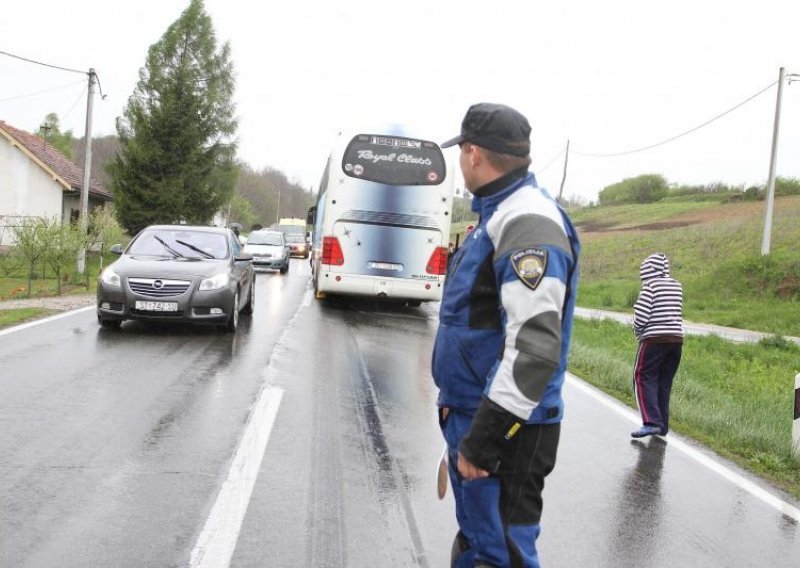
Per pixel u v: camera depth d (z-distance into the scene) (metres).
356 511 4.24
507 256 2.28
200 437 5.48
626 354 12.73
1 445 5.04
